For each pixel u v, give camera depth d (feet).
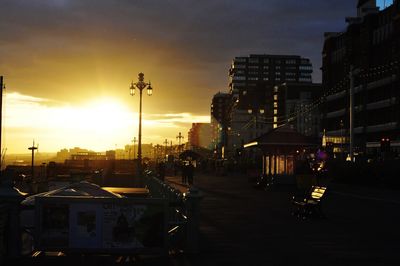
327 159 188.03
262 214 65.26
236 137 533.96
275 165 117.29
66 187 48.49
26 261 34.83
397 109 263.29
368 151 284.82
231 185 137.49
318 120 467.52
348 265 34.45
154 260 35.47
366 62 301.02
